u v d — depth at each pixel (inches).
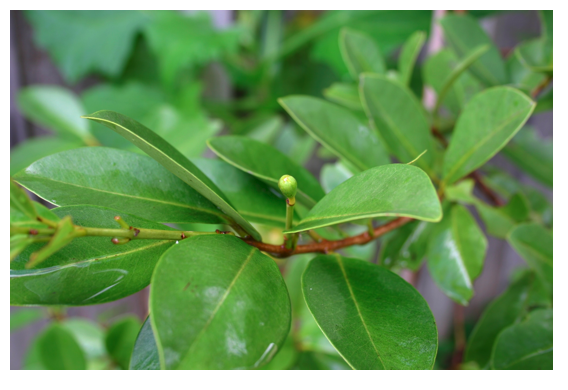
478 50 13.5
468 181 14.6
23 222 8.6
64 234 8.1
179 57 23.7
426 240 14.9
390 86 13.1
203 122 21.2
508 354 12.2
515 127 11.6
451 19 15.8
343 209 8.8
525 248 13.2
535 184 26.9
